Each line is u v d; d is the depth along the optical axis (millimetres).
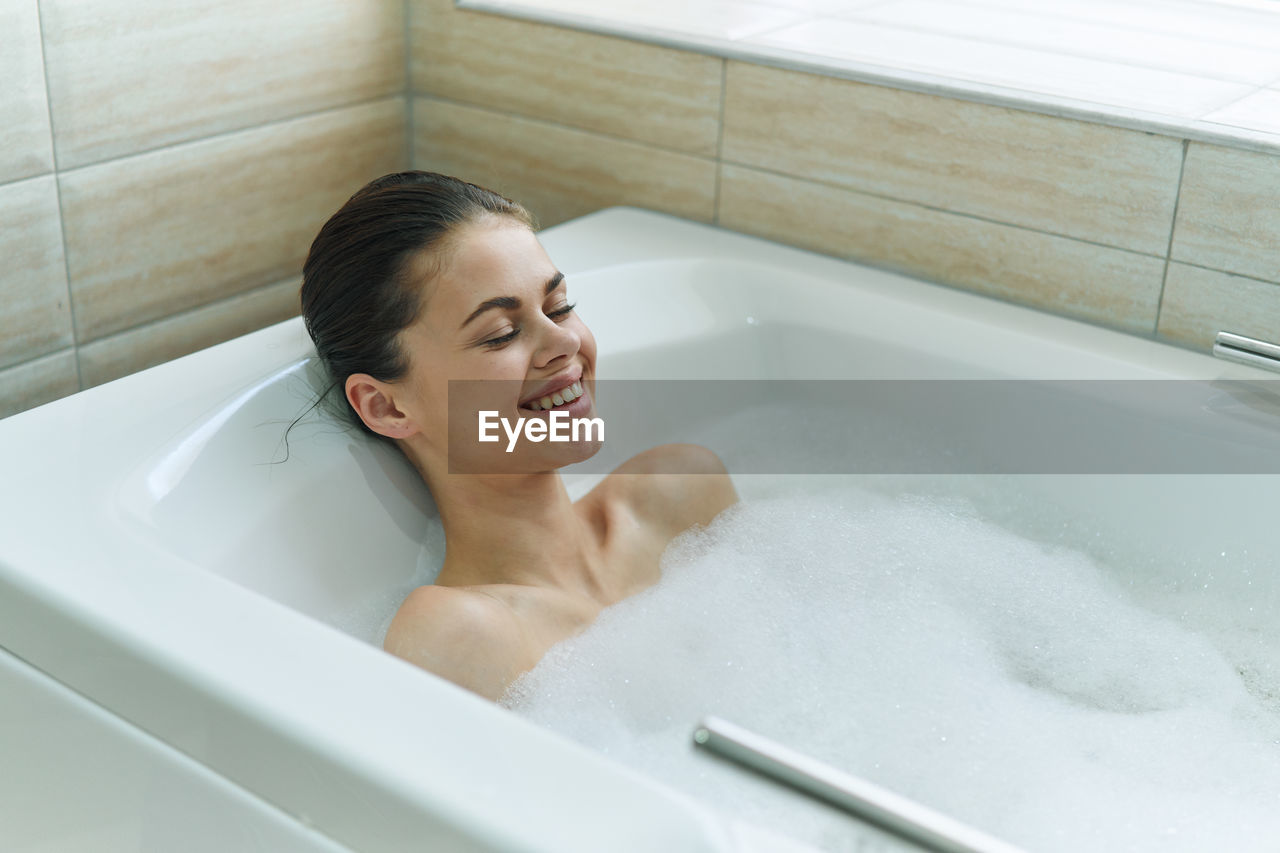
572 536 1150
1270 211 1216
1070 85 1368
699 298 1450
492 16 1666
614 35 1575
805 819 895
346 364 1104
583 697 1036
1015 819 956
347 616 1097
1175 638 1179
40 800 932
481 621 996
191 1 1436
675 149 1589
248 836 785
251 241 1605
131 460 1023
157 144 1451
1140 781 1000
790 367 1453
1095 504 1286
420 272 1049
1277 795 990
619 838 650
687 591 1192
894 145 1424
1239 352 1200
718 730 564
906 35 1585
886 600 1203
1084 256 1343
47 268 1381
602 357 1354
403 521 1155
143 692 809
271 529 1051
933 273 1453
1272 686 1122
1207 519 1218
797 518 1312
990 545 1287
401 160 1808
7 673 897
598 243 1508
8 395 1385
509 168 1745
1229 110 1287
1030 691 1104
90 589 856
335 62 1646
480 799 676
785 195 1524
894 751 1020
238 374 1169
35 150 1331
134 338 1501
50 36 1311
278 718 741
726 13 1666
